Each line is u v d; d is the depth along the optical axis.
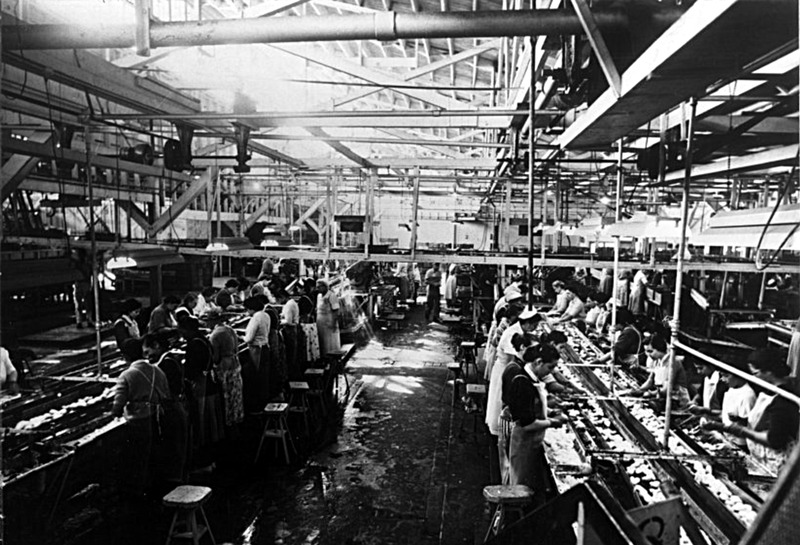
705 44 1.96
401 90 7.59
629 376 6.51
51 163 8.54
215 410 6.91
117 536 4.94
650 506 1.70
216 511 5.55
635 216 5.36
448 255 9.66
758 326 9.51
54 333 10.27
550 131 6.54
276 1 4.92
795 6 1.64
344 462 6.79
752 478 3.59
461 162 10.10
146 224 10.11
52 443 4.43
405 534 5.18
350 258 9.81
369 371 11.05
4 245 7.50
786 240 2.55
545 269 14.08
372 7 9.01
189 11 9.40
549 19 3.11
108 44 3.55
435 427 8.00
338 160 10.72
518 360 5.04
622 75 2.69
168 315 8.90
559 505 1.43
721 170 6.37
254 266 17.28
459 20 3.17
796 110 4.49
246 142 6.97
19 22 3.76
